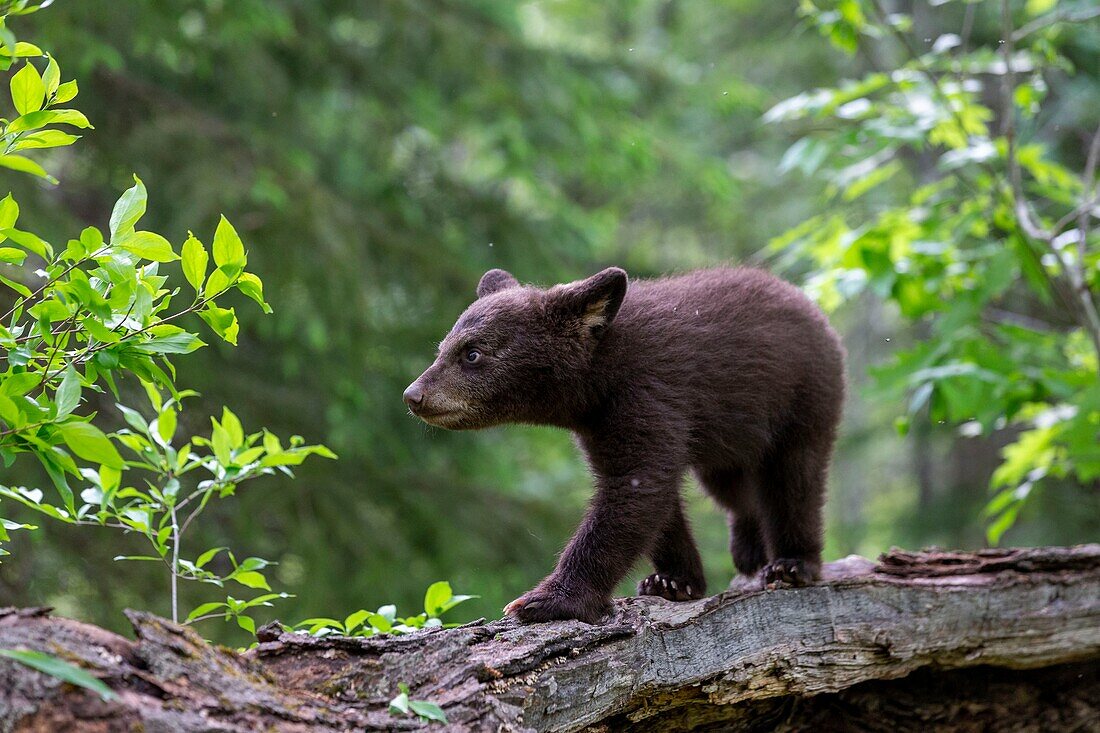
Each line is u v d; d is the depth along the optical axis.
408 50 17.52
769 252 12.91
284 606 15.30
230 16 15.18
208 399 15.18
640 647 6.53
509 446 19.88
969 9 11.75
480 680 5.61
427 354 16.84
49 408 5.27
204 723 4.55
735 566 9.23
